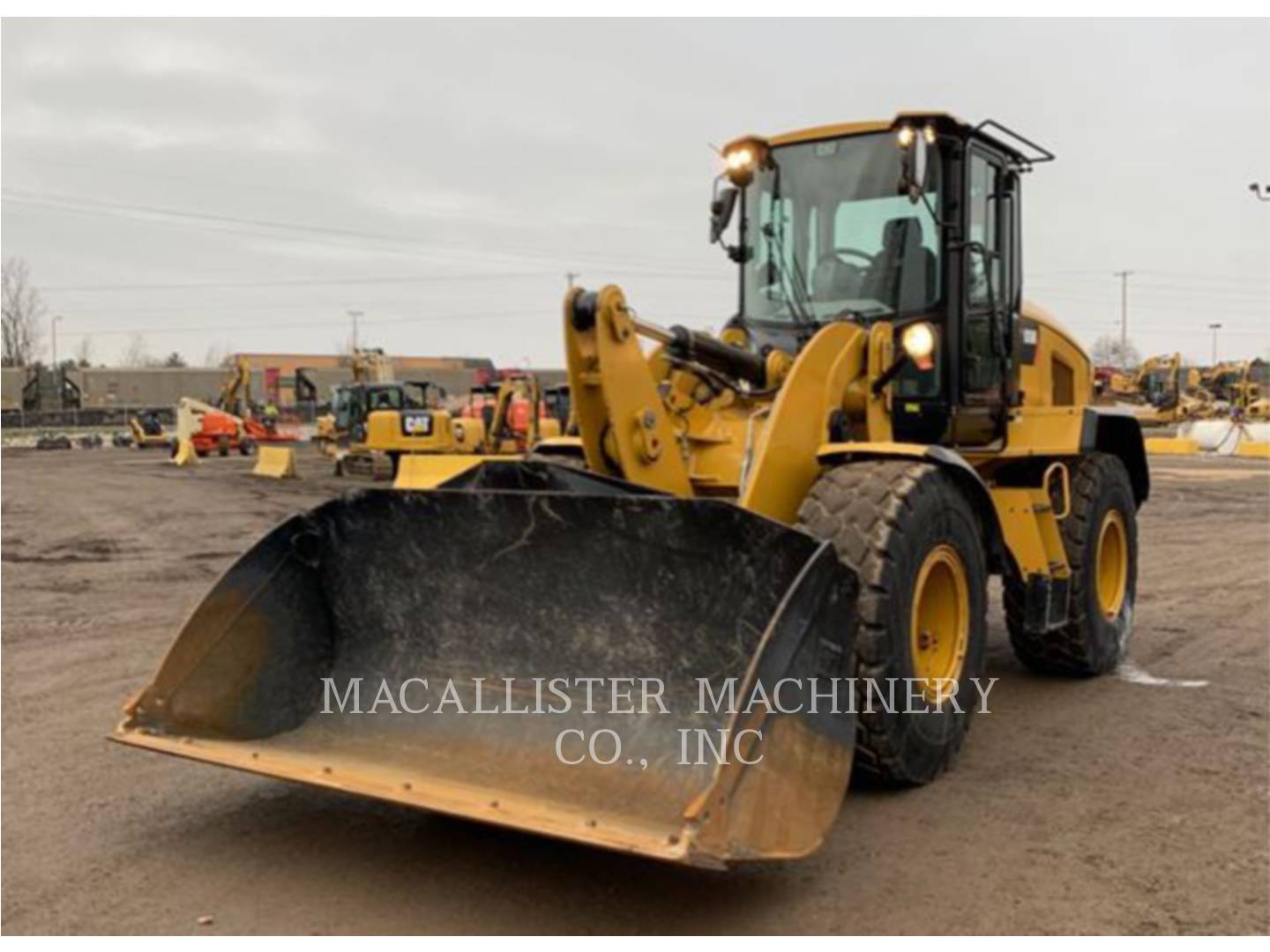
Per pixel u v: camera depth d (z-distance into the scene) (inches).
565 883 145.9
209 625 167.0
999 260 238.1
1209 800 174.6
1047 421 253.8
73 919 136.0
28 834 162.1
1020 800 174.2
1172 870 149.0
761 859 126.1
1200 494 780.6
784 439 183.6
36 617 325.1
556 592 162.6
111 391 2709.2
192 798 176.4
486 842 158.2
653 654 156.8
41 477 978.1
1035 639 253.0
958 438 226.5
